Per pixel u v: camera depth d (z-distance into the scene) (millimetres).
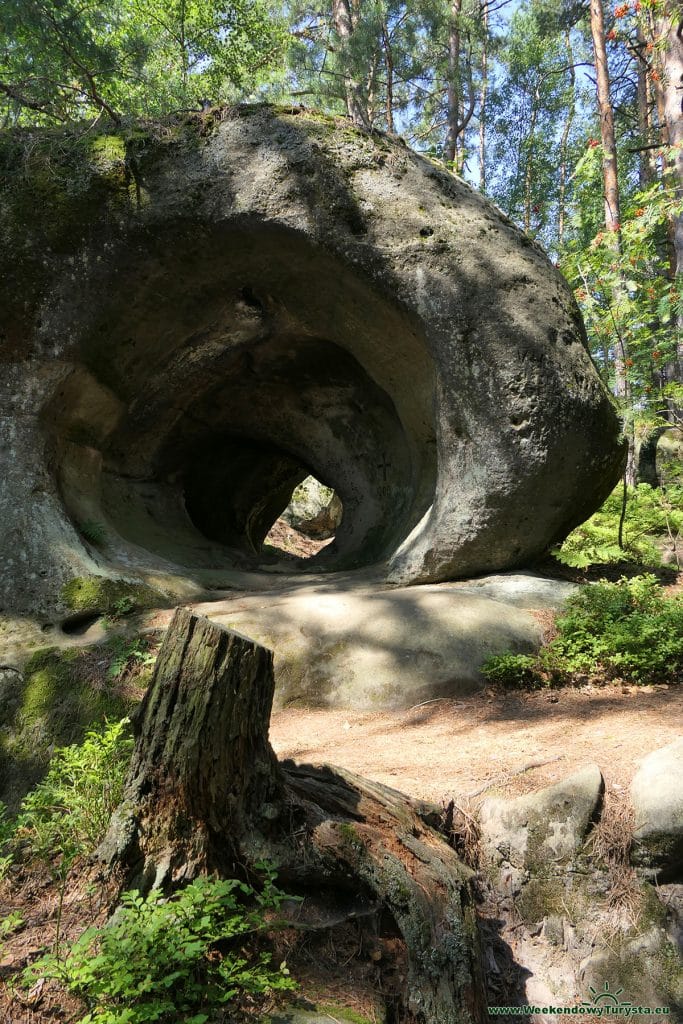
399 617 6383
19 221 7164
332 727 5668
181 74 14391
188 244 7191
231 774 3271
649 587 6887
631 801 3834
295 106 7125
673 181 12156
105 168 7117
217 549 8992
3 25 9586
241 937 3074
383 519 8828
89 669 6375
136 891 2926
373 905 3316
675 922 3613
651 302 9891
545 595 6770
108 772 3512
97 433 8148
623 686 5590
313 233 6836
